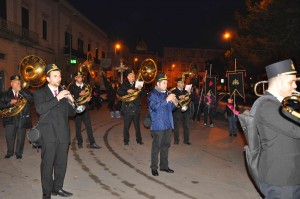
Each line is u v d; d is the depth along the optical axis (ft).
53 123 15.39
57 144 15.61
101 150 27.78
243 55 62.54
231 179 20.16
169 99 19.57
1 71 82.43
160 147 21.27
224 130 41.04
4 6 83.66
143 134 36.70
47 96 15.44
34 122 45.29
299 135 8.93
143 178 20.07
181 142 32.14
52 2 114.11
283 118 9.00
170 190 18.02
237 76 34.12
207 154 26.91
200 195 17.33
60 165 16.24
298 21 47.78
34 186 18.19
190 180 19.84
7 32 82.48
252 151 9.69
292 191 9.15
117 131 38.99
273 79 9.78
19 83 23.47
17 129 23.82
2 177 19.67
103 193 17.38
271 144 9.23
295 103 9.78
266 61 56.65
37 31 103.04
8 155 24.09
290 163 9.09
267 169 9.32
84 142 31.37
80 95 26.35
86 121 28.14
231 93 34.86
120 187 18.38
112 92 53.62
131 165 23.04
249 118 9.56
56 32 117.80
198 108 49.47
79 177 20.07
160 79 20.42
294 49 49.34
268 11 50.44
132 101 29.78
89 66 31.32
